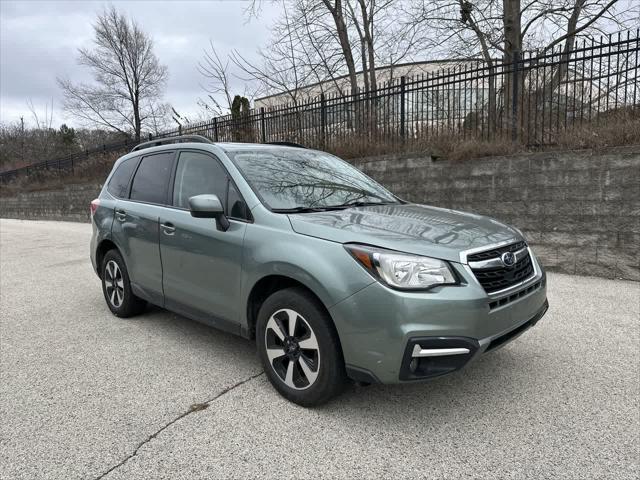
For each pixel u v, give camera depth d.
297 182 3.68
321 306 2.81
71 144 39.94
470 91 8.30
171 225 3.88
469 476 2.30
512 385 3.25
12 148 41.72
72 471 2.38
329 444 2.58
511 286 2.89
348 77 15.95
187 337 4.34
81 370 3.62
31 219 24.64
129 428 2.77
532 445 2.55
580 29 11.21
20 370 3.64
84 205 20.44
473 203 7.54
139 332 4.49
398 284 2.53
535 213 6.85
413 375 2.54
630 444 2.54
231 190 3.51
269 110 12.08
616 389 3.17
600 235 6.29
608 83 6.87
